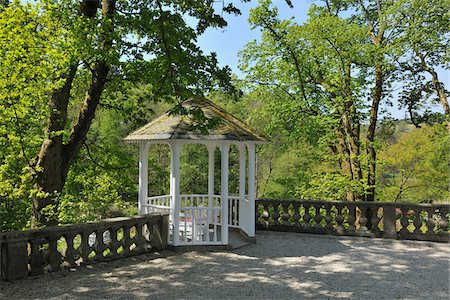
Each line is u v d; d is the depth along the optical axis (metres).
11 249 6.21
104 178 11.12
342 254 8.85
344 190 13.01
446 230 9.77
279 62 14.80
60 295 5.71
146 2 9.76
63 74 8.36
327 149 15.76
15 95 7.27
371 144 13.34
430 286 6.45
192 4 8.57
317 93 14.27
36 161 8.70
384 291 6.17
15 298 5.54
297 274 7.14
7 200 9.49
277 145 23.20
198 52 8.51
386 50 12.38
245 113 21.19
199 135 8.93
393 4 12.76
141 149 9.98
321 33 12.76
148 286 6.27
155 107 30.92
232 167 27.62
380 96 14.50
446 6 11.66
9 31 7.05
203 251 9.01
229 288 6.24
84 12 8.78
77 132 9.30
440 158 15.59
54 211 8.52
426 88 15.04
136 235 8.36
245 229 10.41
